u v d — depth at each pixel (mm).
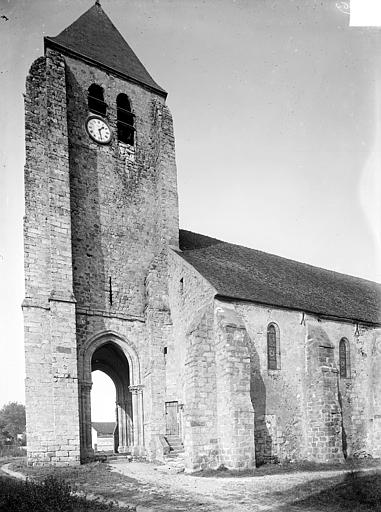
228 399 18391
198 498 12695
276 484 14648
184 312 22031
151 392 21969
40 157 22109
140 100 26625
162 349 22750
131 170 25109
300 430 21375
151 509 11438
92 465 18578
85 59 24656
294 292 24875
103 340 22031
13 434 41562
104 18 28422
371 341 25828
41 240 21328
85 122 23891
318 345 21922
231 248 29594
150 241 24906
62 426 18938
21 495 11289
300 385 21922
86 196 23031
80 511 10867
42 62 23125
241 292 21016
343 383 24000
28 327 20109
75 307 20750
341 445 21125
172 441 21094
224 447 18328
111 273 23016
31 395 19453
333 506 11625
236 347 18891
